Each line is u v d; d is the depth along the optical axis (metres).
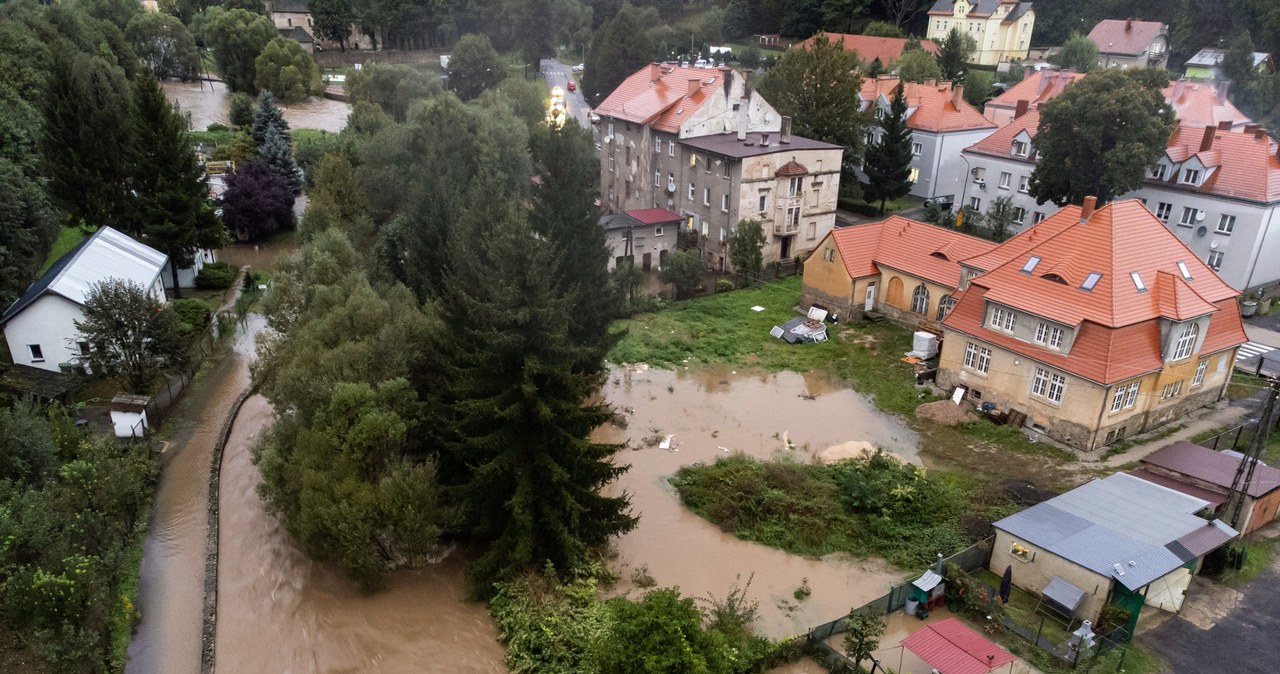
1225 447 36.34
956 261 48.00
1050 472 35.09
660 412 41.56
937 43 118.50
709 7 153.12
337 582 28.81
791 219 62.19
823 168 62.31
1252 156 53.09
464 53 104.06
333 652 25.66
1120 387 35.97
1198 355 38.28
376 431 27.73
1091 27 127.12
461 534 30.83
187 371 42.69
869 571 29.61
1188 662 24.80
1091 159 54.59
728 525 32.00
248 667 24.98
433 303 36.38
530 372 25.89
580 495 27.69
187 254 53.09
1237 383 43.44
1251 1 104.69
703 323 52.59
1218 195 52.81
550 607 26.22
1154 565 25.70
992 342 39.69
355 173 62.16
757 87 82.94
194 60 119.88
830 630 25.56
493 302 27.08
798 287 58.59
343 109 112.38
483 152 59.06
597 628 24.59
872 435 39.16
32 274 46.88
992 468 35.69
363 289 35.34
